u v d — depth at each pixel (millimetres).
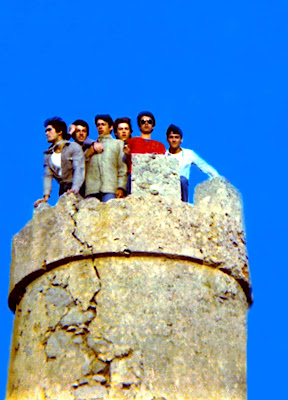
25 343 11883
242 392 11742
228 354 11703
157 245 11664
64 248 11820
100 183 12781
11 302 12555
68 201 12039
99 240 11695
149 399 11078
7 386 12086
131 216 11773
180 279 11664
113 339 11320
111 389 11133
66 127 13211
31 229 12273
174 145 13062
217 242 12031
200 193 12414
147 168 12133
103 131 13172
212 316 11719
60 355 11453
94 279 11609
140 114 13172
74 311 11555
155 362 11242
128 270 11594
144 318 11406
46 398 11352
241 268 12188
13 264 12445
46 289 11875
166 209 11883
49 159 13055
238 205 12523
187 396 11203
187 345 11414
